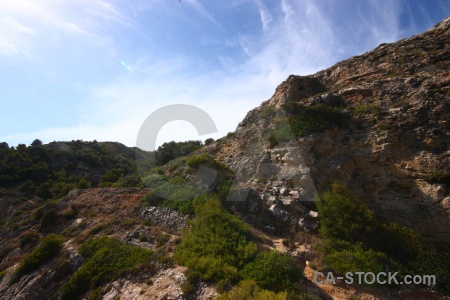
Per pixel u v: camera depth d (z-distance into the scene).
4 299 14.24
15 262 17.69
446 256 12.51
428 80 20.39
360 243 12.45
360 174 18.16
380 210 16.41
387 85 21.83
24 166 44.06
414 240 13.06
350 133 19.78
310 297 9.63
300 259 11.98
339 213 13.90
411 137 17.59
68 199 23.89
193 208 16.64
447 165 15.68
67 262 14.68
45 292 13.51
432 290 11.02
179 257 12.23
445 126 17.14
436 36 26.89
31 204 32.94
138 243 14.98
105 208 20.52
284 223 14.78
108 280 12.66
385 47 28.91
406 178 16.66
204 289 10.04
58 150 53.19
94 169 50.16
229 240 12.39
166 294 10.15
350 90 22.88
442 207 14.79
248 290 9.23
